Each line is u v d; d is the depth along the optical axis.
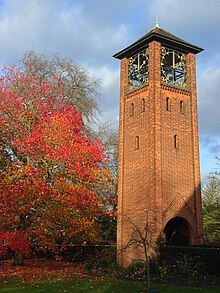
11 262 31.14
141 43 30.81
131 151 30.27
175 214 27.75
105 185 30.14
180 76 31.94
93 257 30.44
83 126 33.78
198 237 28.34
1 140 26.19
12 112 26.39
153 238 26.17
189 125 30.45
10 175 23.50
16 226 23.11
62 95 33.78
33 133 24.78
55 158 24.03
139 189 28.61
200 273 22.14
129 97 31.83
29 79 30.16
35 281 20.81
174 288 18.75
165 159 28.20
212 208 41.00
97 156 26.19
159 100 28.98
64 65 38.00
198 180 29.55
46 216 23.64
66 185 23.73
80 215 25.56
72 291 17.67
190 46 31.34
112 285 19.58
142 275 23.41
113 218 36.44
